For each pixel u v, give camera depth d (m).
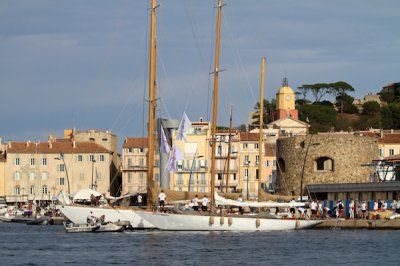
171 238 104.44
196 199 114.00
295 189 166.12
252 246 95.69
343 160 162.00
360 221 124.00
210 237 105.75
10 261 83.75
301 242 100.75
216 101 118.81
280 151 171.62
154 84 118.56
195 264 80.25
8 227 155.00
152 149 116.31
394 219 123.81
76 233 115.44
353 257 85.94
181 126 138.38
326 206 138.38
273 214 119.31
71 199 128.75
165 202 114.94
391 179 163.88
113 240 103.06
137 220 114.06
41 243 103.50
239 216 113.38
